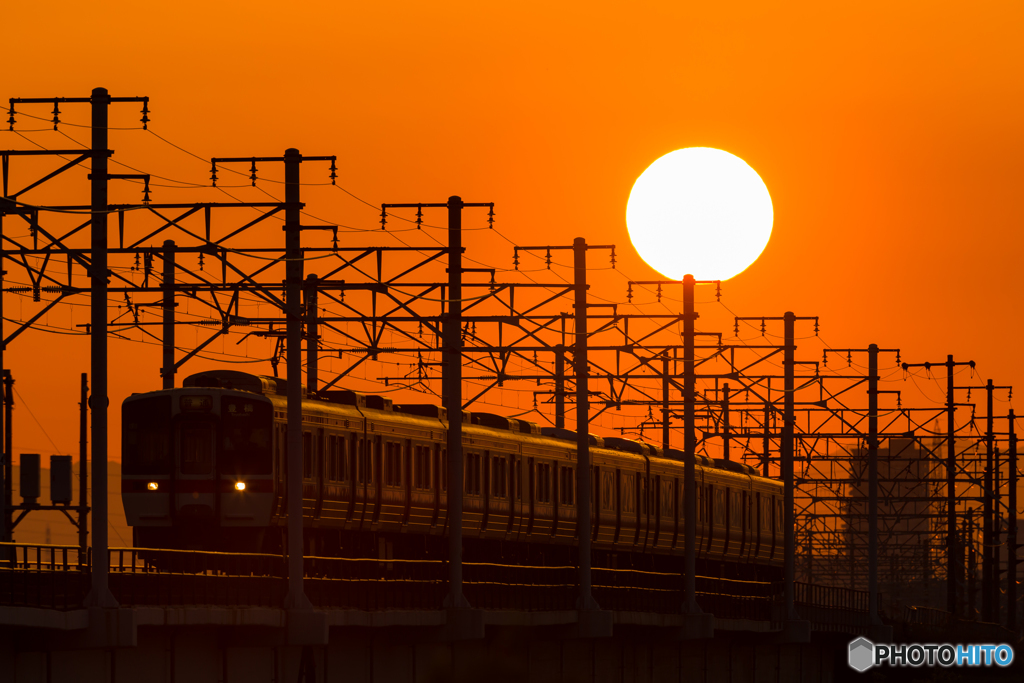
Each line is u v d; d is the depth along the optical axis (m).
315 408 168.62
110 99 122.06
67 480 175.12
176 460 160.75
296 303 140.00
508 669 179.25
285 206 137.50
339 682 152.50
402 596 161.00
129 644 115.69
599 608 185.00
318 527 169.25
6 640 112.69
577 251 174.62
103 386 118.50
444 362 170.25
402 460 185.75
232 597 134.62
